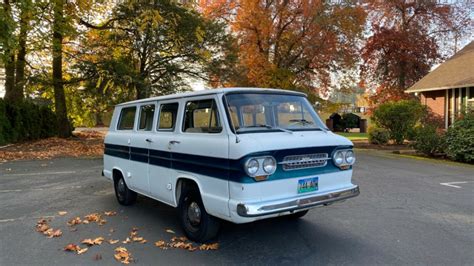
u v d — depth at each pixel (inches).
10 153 568.1
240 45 868.0
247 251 177.5
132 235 201.0
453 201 274.7
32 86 801.6
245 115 179.3
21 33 638.5
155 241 191.8
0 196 295.0
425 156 564.7
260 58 864.3
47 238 196.9
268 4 856.9
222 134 170.7
